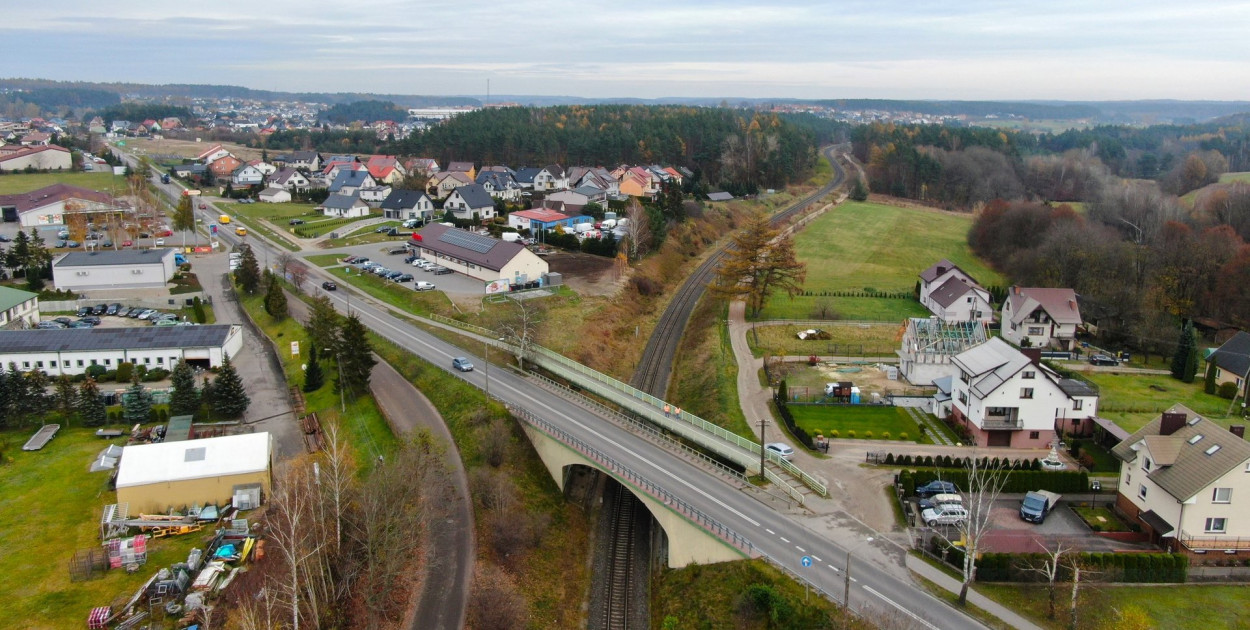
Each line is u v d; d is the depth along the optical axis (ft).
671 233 502.79
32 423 255.70
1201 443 181.47
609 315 359.46
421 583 177.47
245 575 175.01
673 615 176.14
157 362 296.71
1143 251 399.65
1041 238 460.55
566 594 193.88
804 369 304.09
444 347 309.42
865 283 439.63
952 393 256.32
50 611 163.53
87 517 201.05
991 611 155.12
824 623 152.35
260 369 304.50
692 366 319.27
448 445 234.79
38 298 367.04
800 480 208.33
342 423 254.68
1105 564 164.86
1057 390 231.50
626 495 245.45
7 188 615.16
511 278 381.81
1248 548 173.88
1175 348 324.39
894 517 191.42
